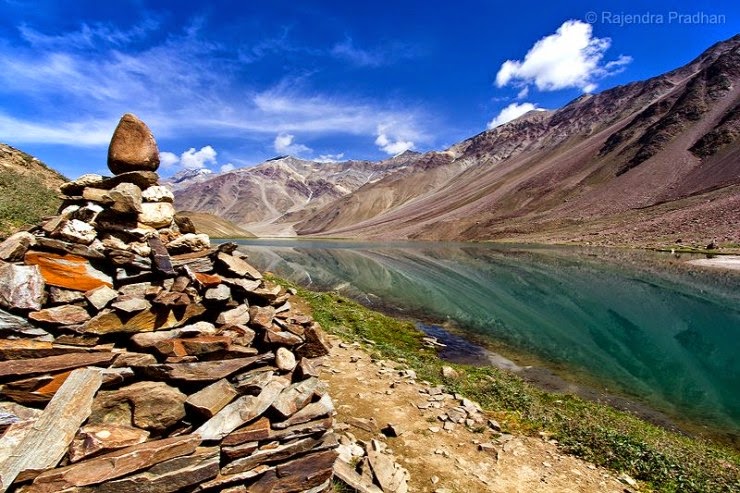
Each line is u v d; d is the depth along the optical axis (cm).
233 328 688
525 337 3027
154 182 712
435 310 3856
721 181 14088
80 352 567
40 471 474
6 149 2661
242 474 615
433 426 1193
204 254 718
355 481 803
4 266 537
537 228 17462
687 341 2983
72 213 627
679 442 1384
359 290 4853
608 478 1032
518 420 1334
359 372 1591
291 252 11406
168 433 589
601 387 2153
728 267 6425
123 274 620
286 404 673
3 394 509
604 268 6825
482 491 912
